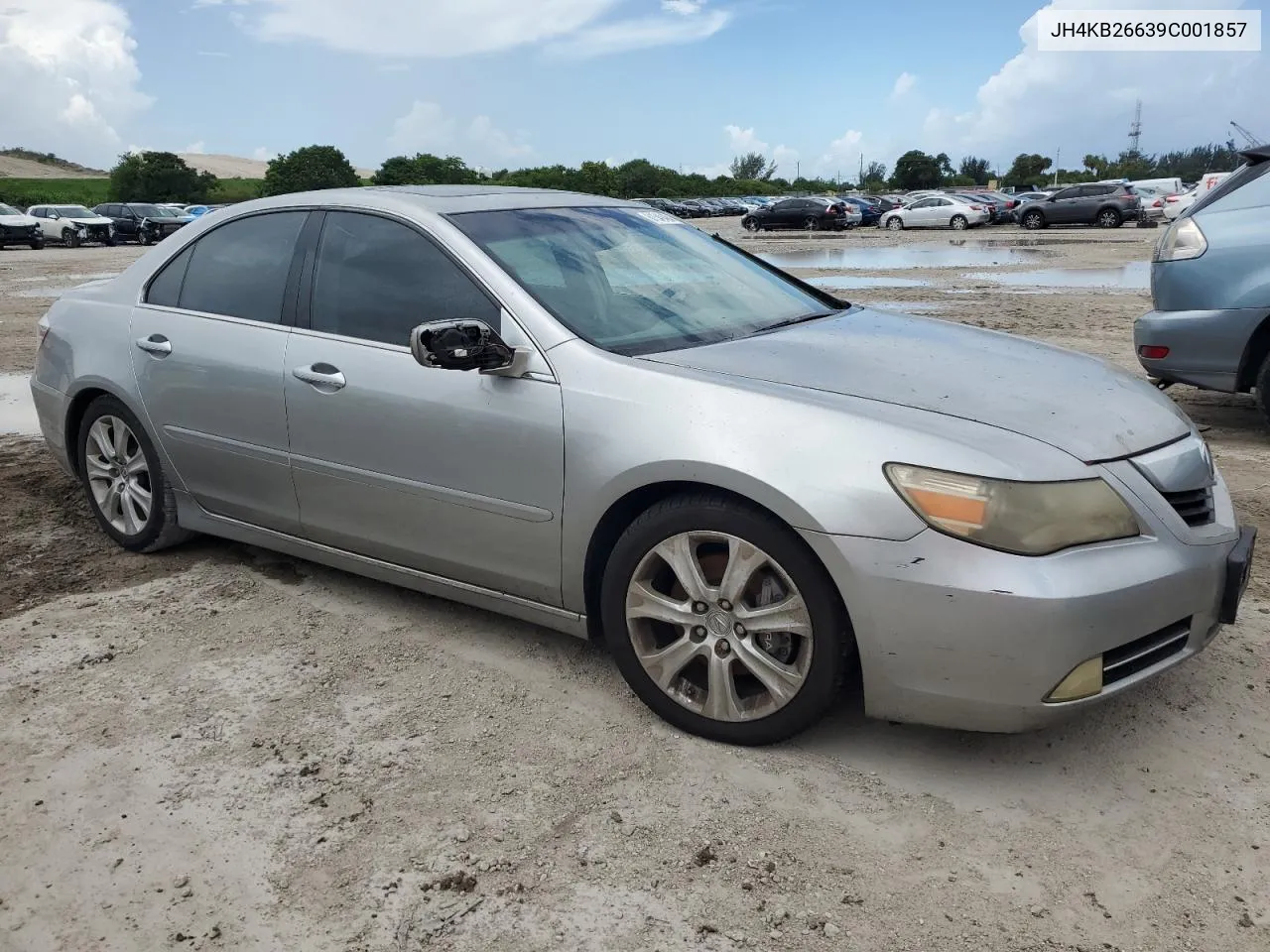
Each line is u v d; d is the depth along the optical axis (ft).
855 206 142.20
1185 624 9.18
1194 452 9.66
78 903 7.88
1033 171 387.75
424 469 11.25
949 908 7.61
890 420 8.98
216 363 13.10
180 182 243.81
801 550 8.96
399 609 13.03
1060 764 9.38
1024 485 8.41
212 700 10.82
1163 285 20.22
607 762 9.56
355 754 9.77
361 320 11.94
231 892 7.96
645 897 7.79
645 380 9.86
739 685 9.84
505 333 10.73
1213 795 8.84
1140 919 7.45
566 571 10.50
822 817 8.68
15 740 10.11
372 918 7.64
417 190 12.82
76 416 15.46
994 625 8.30
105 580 14.15
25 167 474.49
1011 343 11.91
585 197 13.83
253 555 14.97
